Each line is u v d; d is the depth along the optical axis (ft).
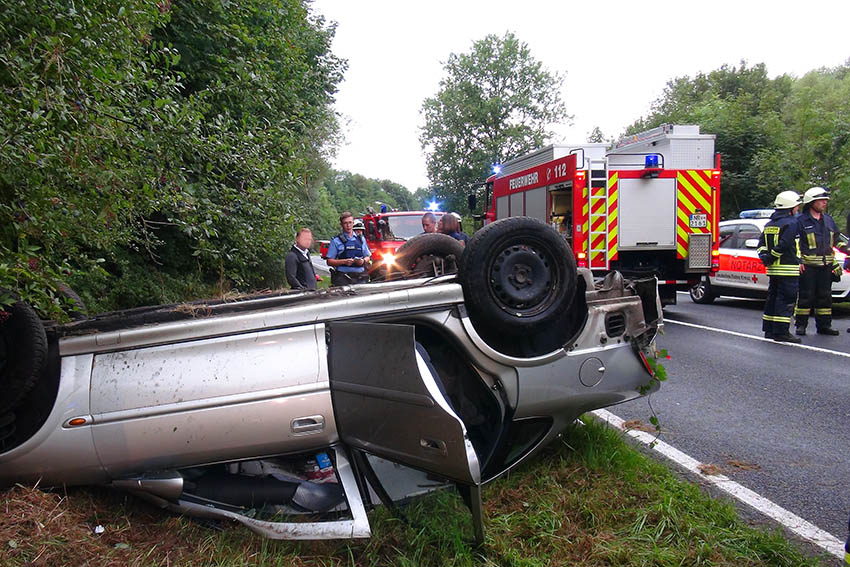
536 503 11.40
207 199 14.99
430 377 9.30
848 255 35.63
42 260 11.08
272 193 17.29
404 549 9.96
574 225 35.96
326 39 46.55
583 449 13.48
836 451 14.96
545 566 9.57
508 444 12.18
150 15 14.46
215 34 28.96
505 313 11.75
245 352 10.30
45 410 9.87
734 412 18.11
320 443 10.57
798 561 9.68
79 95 11.85
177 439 9.93
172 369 10.06
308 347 10.50
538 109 137.28
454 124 136.77
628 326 12.73
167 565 9.02
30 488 9.88
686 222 36.45
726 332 31.45
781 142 72.02
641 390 13.01
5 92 10.48
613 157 39.32
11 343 9.77
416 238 18.42
